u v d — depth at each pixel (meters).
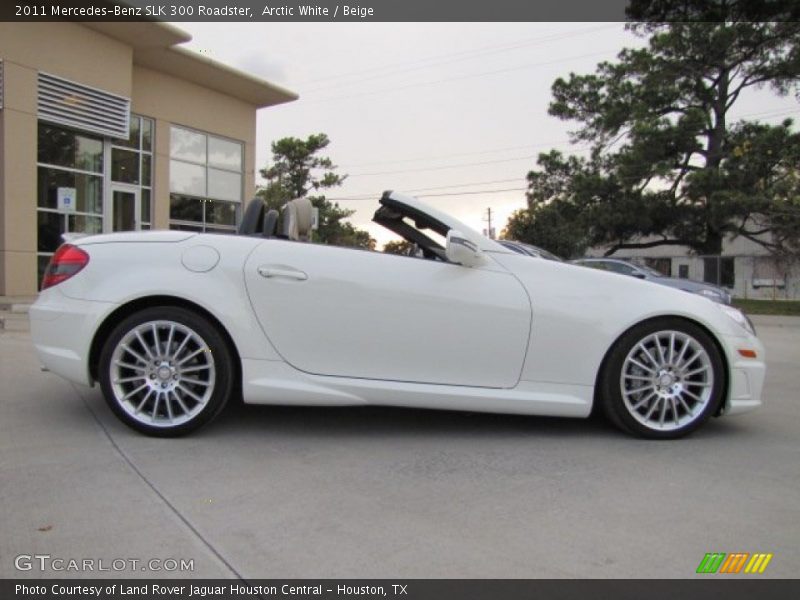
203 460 3.54
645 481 3.38
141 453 3.62
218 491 3.11
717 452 3.90
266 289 3.87
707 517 2.94
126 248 3.95
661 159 26.48
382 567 2.45
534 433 4.22
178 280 3.83
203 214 18.66
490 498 3.12
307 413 4.56
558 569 2.46
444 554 2.56
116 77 14.81
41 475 3.24
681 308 4.06
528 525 2.83
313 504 2.99
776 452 3.93
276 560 2.48
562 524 2.85
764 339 12.35
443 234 4.26
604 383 4.07
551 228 28.69
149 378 3.86
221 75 17.38
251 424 4.25
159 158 16.97
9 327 8.80
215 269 3.87
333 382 3.88
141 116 16.55
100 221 15.01
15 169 12.68
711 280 27.48
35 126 13.03
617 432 4.28
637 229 28.05
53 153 13.81
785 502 3.13
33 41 12.91
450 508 2.99
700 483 3.37
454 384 3.97
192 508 2.91
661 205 26.92
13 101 12.57
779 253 26.20
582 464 3.64
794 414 4.96
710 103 26.92
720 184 24.02
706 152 26.98
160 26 14.19
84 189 14.59
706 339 4.11
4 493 3.01
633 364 4.08
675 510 3.02
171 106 17.27
